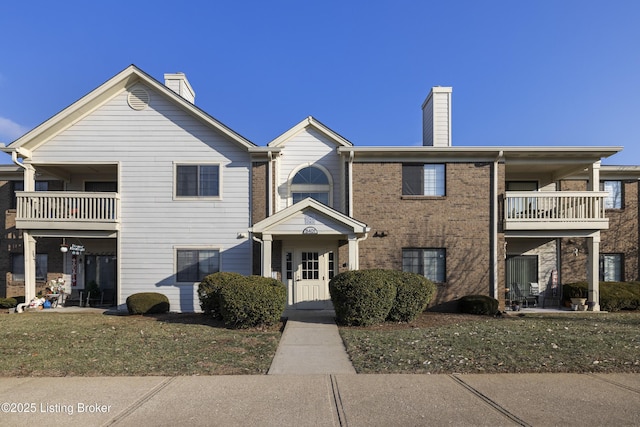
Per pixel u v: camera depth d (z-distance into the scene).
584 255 17.16
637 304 15.56
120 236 15.17
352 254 13.23
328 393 6.15
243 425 5.04
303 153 15.91
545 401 5.79
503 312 14.64
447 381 6.69
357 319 11.55
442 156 15.28
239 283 11.44
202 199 15.27
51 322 12.21
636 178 17.92
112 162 15.31
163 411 5.47
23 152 15.02
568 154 15.14
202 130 15.44
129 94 15.48
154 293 14.48
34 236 15.18
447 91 17.17
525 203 15.25
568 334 10.17
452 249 15.12
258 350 8.84
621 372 7.16
